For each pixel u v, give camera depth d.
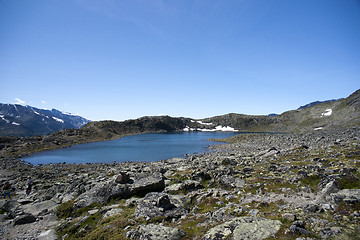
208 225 13.54
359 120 174.50
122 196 23.38
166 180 28.41
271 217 12.64
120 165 58.38
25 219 19.97
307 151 41.19
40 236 16.86
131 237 13.07
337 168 21.62
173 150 98.88
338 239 9.30
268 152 47.03
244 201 17.41
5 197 28.56
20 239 16.77
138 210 17.77
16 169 55.09
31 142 118.00
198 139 173.00
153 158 76.81
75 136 161.88
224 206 17.17
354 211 11.46
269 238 10.25
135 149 105.56
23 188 34.16
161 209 17.62
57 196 27.22
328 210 12.63
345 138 60.88
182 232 12.91
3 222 19.94
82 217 19.59
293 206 14.32
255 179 23.42
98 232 15.00
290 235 10.16
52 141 128.12
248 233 10.87
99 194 23.77
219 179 24.70
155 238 12.22
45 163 69.44
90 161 72.56
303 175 20.44
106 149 107.56
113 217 17.45
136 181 25.72
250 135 127.31
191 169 36.78
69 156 84.81
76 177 40.03
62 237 16.59
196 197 20.84
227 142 131.25
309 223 11.01
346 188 14.91
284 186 19.39
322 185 17.12
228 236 11.00
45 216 21.09
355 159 24.95
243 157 47.38
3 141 113.69
